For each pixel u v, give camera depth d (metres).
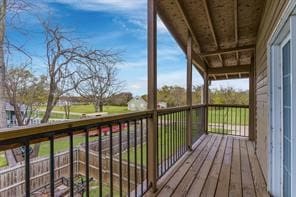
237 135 7.06
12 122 6.19
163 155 3.54
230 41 5.78
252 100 6.29
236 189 2.97
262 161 3.69
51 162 1.31
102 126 1.84
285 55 2.55
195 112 5.97
